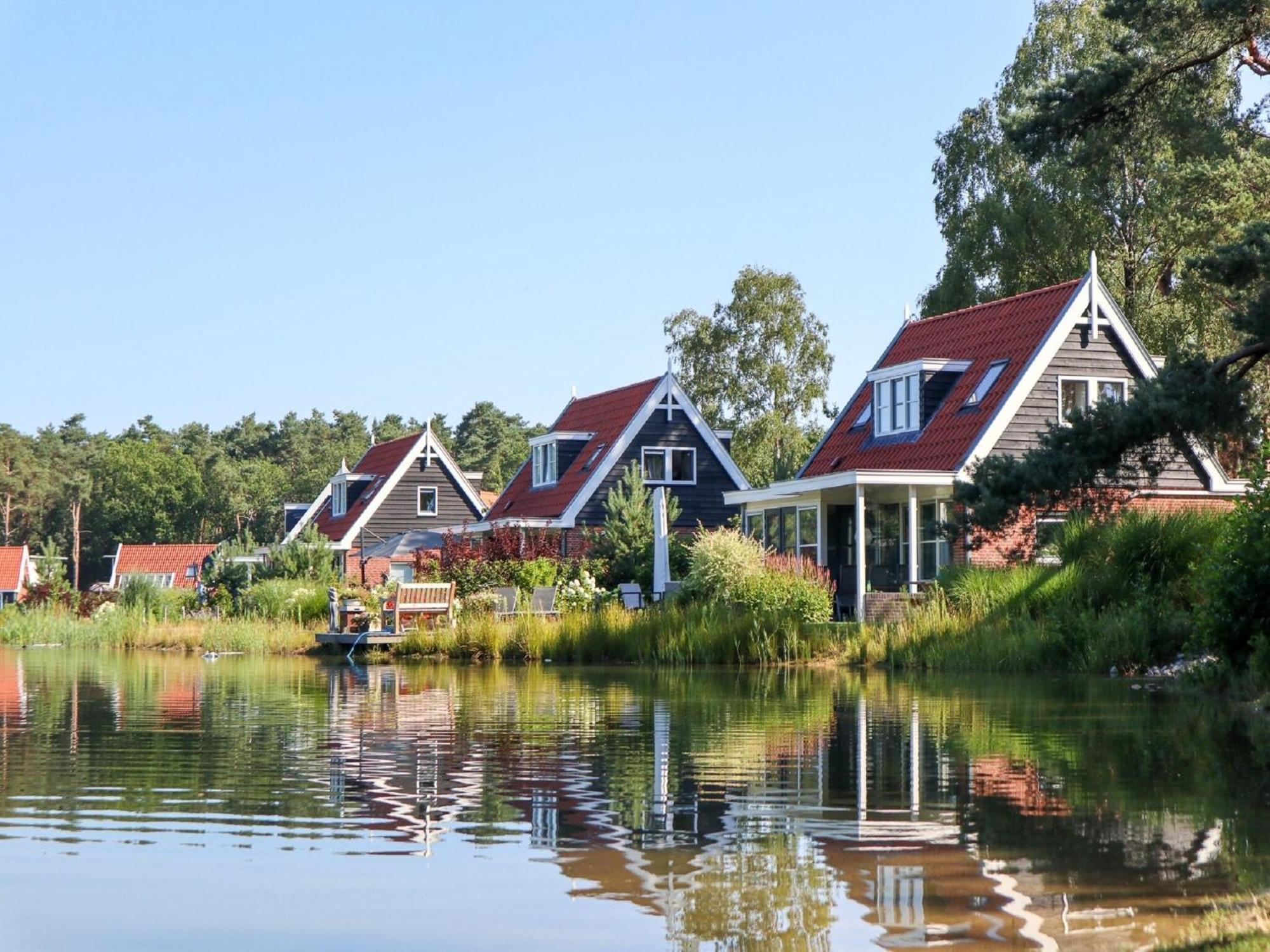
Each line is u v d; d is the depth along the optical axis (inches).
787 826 317.7
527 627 1048.2
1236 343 1691.7
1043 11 1957.4
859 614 1166.3
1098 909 245.3
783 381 2288.4
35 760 431.8
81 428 5246.1
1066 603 884.0
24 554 3430.1
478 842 301.9
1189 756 426.9
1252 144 1507.1
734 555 1043.3
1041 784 374.6
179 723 546.6
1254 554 639.8
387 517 2219.5
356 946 229.5
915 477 1186.0
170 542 4126.5
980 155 1996.8
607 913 247.0
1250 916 232.8
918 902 251.3
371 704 630.5
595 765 414.9
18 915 247.3
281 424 5152.6
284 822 325.7
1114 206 1846.7
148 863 284.4
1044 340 1252.5
